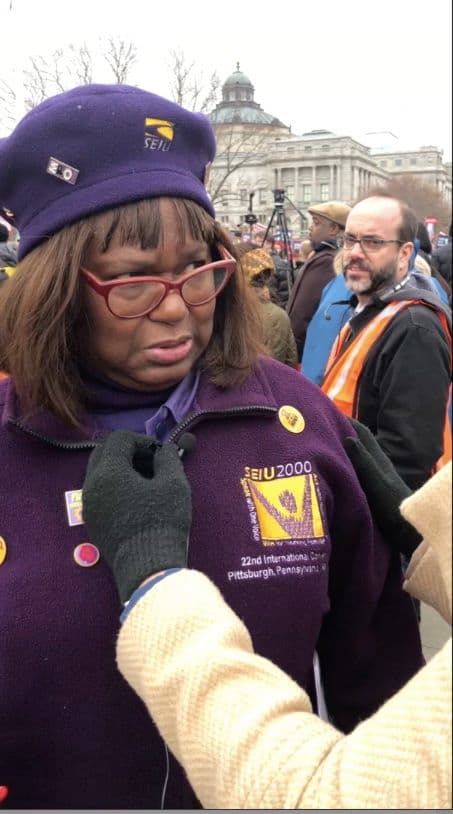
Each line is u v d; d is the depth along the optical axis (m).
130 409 1.08
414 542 1.22
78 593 0.97
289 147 42.78
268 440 1.11
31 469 1.03
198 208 1.01
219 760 0.68
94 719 0.97
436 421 2.56
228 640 0.74
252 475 1.08
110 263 0.97
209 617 0.76
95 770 0.98
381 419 2.61
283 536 1.06
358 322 2.92
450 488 0.58
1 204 1.06
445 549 0.59
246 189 35.53
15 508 1.01
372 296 2.87
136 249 0.97
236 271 1.15
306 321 4.66
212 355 1.13
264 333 1.25
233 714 0.69
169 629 0.75
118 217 0.96
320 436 1.17
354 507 1.17
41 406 1.03
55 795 0.99
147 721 0.97
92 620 0.96
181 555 0.84
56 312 0.98
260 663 0.73
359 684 1.29
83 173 0.96
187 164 1.02
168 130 0.99
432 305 2.71
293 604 1.05
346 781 0.62
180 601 0.77
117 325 0.99
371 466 1.24
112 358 1.03
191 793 0.97
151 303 0.98
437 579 0.91
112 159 0.96
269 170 42.47
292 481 1.09
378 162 47.34
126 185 0.95
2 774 1.00
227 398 1.10
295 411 1.16
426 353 2.59
